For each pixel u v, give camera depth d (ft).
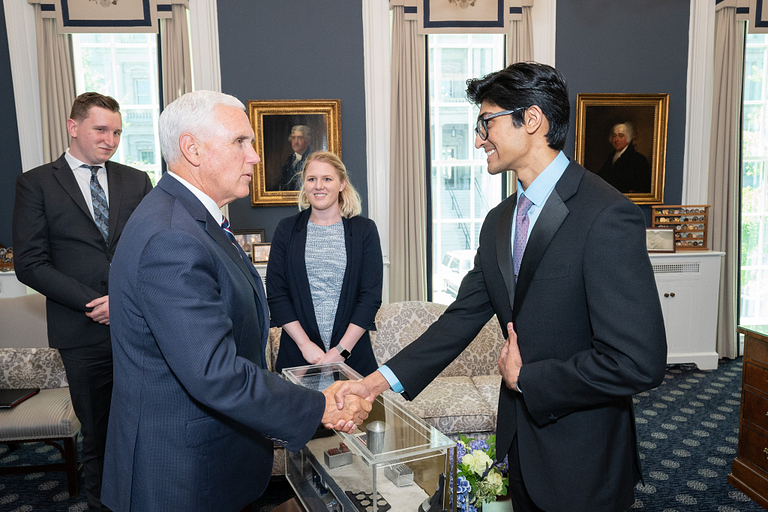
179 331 4.00
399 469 4.04
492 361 11.96
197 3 16.94
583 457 4.52
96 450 8.46
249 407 4.18
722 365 17.93
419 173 17.79
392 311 12.06
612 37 18.17
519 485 5.22
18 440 9.61
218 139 4.62
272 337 11.43
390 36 17.63
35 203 8.04
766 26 17.66
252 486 5.00
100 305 7.82
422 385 5.71
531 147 4.65
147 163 18.29
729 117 17.98
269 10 17.20
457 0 17.31
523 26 17.58
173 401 4.41
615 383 4.09
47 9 16.34
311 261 8.50
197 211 4.54
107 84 17.88
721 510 9.26
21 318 11.79
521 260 4.79
